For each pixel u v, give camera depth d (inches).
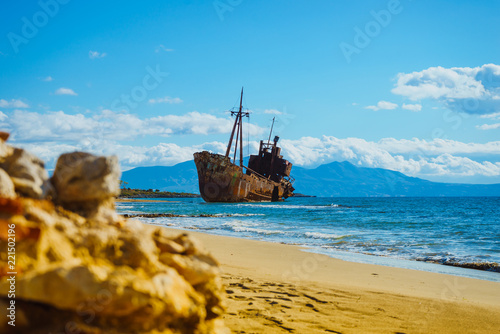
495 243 659.4
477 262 459.8
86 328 81.9
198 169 3004.4
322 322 196.4
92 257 94.2
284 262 432.1
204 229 909.8
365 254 529.7
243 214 1648.6
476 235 808.3
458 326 201.9
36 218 89.3
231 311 205.3
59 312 83.7
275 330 177.5
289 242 662.5
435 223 1207.6
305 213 1811.0
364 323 199.6
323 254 510.3
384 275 371.2
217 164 2935.5
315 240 697.6
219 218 1390.3
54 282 78.7
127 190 6786.4
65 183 108.4
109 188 110.3
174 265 110.9
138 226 115.7
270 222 1206.9
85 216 107.4
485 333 191.9
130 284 84.3
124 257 98.9
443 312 228.7
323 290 275.6
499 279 373.1
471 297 290.5
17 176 102.0
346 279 344.2
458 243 659.4
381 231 925.8
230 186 2952.8
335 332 181.8
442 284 337.7
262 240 698.2
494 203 3690.9
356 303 242.2
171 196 6850.4
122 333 84.6
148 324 88.4
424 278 362.3
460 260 482.6
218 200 2967.5
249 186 3144.7
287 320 195.3
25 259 83.9
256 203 3253.0
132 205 2564.0
